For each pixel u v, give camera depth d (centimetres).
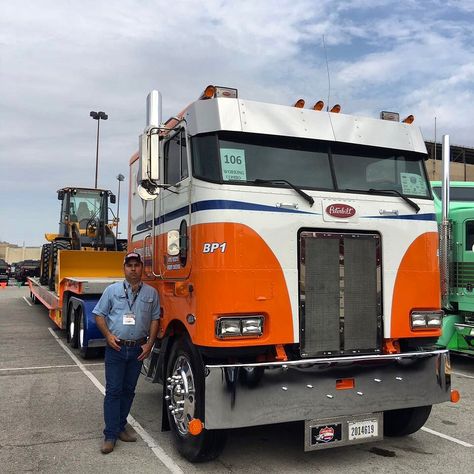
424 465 444
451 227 878
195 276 424
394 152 510
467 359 966
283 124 456
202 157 439
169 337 498
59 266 1169
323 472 428
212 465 441
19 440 499
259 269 418
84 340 912
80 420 564
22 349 1030
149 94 460
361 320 457
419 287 485
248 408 393
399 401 443
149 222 578
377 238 472
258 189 427
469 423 567
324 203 451
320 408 412
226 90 451
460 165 3067
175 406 466
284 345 436
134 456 460
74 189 1606
